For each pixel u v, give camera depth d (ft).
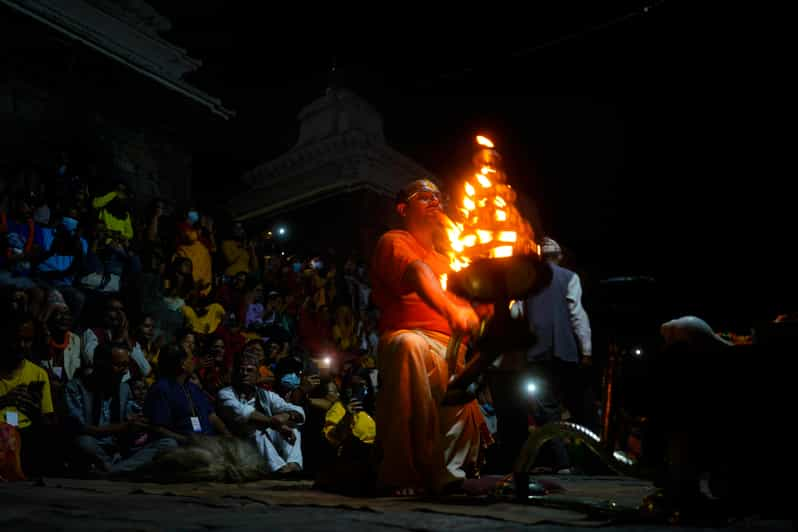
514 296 8.28
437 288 10.81
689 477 7.27
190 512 7.86
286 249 52.54
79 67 36.01
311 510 8.16
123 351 20.83
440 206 12.34
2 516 7.34
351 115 54.65
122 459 19.61
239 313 38.24
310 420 24.90
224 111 43.98
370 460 11.15
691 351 7.38
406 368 10.85
